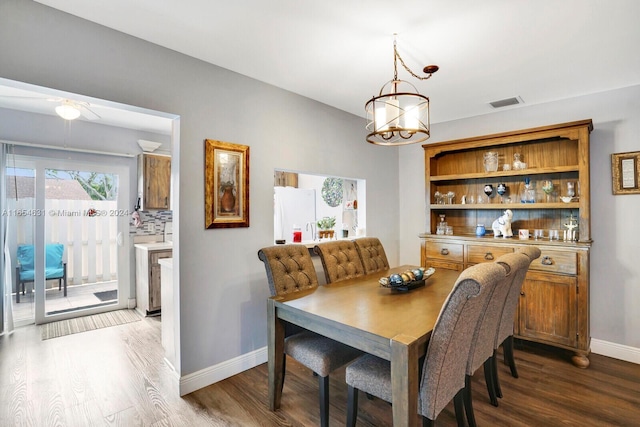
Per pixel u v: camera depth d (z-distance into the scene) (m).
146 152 4.48
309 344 2.03
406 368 1.39
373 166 4.04
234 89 2.64
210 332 2.49
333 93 3.11
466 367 1.75
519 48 2.23
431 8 1.79
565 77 2.70
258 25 1.98
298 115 3.14
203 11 1.84
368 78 2.76
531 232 3.39
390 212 4.31
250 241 2.76
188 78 2.37
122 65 2.06
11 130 3.60
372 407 2.18
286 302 2.01
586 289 2.71
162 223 4.77
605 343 2.96
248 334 2.74
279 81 2.84
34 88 1.81
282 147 3.00
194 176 2.41
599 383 2.45
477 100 3.25
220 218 2.54
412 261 4.35
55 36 1.82
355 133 3.79
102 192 4.27
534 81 2.78
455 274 2.80
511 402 2.20
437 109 3.54
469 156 3.81
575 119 3.13
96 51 1.96
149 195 4.44
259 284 2.82
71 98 1.96
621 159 2.89
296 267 2.45
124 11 1.84
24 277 3.72
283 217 4.60
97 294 4.24
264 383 2.50
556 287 2.85
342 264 2.78
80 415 2.07
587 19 1.88
